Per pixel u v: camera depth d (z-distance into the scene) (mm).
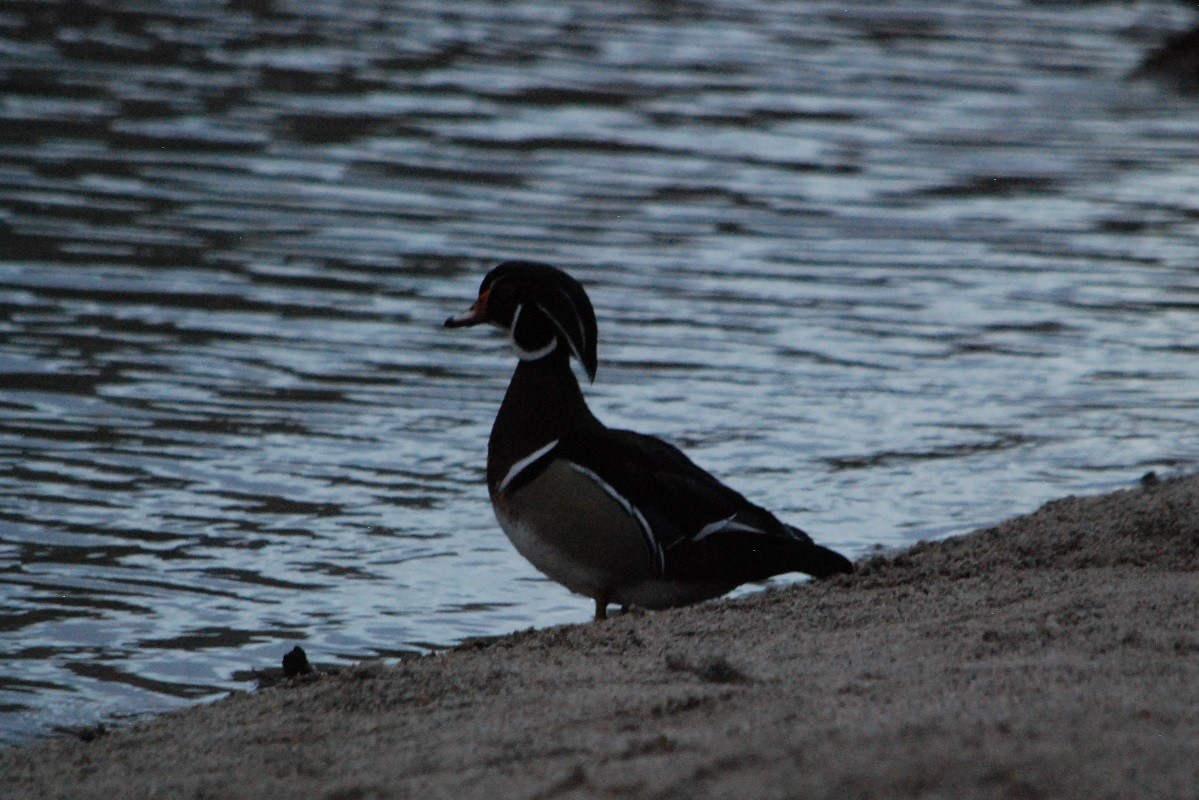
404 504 12562
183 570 11188
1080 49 34469
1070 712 6293
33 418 13938
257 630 10297
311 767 6734
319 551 11625
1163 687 6676
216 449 13477
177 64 28359
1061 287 19031
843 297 18406
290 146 23891
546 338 10266
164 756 7176
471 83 28188
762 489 13062
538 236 20234
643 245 20062
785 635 8359
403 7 34125
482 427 14289
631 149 24703
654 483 9969
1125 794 5457
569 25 33438
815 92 29031
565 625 9453
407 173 22812
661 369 15906
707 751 6121
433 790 6164
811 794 5590
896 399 15266
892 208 22250
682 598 10133
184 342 16062
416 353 16125
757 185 23078
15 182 21312
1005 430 14531
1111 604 8227
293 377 15297
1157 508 10617
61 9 31984
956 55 33031
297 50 29922
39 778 7066
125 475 12844
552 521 10016
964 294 18703
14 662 9688
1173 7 39344
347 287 18062
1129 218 22172
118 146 23344
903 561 10391
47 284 17531
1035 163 25016
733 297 18266
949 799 5492
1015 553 10297
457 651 8766
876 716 6395
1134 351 16859
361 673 8227
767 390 15414
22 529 11742
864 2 37938
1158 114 28875
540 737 6676
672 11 35438
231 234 19734
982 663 7262
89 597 10695
